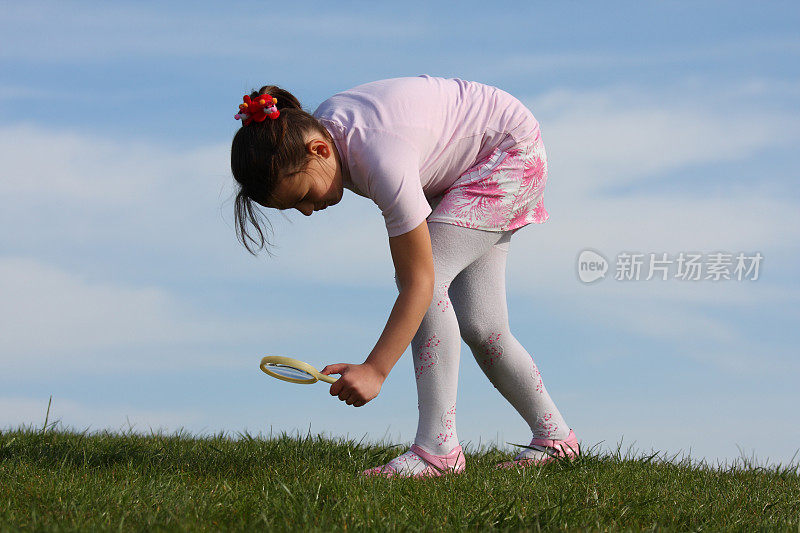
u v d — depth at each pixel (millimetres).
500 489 2414
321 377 2258
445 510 2117
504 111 2910
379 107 2623
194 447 3484
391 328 2400
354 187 2699
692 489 2701
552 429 3227
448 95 2848
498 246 3051
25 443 3248
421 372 2840
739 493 2643
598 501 2348
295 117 2512
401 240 2473
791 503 2494
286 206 2574
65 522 1886
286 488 2176
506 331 3102
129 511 2027
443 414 2830
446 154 2787
